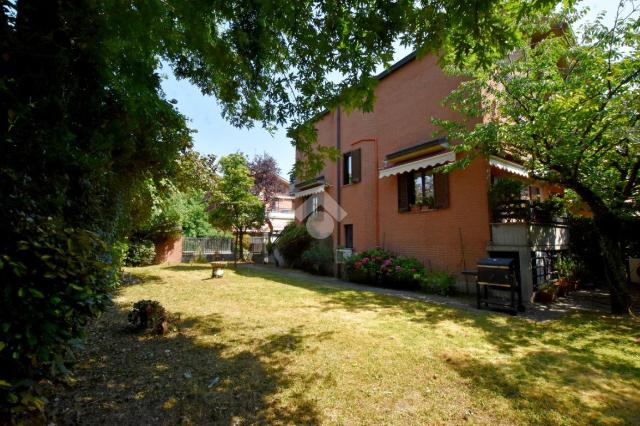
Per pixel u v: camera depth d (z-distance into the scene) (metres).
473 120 11.50
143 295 10.33
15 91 2.72
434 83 13.25
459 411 3.56
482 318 7.61
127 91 5.20
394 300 9.93
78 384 4.10
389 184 15.17
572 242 13.00
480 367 4.71
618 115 7.41
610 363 4.85
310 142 6.16
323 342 5.82
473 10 3.74
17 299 2.29
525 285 9.78
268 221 32.38
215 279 14.63
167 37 4.86
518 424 3.31
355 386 4.13
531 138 8.46
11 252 2.37
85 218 4.34
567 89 7.89
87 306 2.90
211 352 5.31
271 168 33.91
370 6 4.04
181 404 3.67
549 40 8.82
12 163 2.62
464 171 11.79
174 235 24.22
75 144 3.86
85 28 3.50
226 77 5.68
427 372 4.55
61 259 2.56
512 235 10.27
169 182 11.98
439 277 11.35
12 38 2.69
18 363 2.45
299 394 3.92
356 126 17.47
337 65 4.84
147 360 4.95
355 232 16.67
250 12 4.55
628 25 7.19
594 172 7.93
